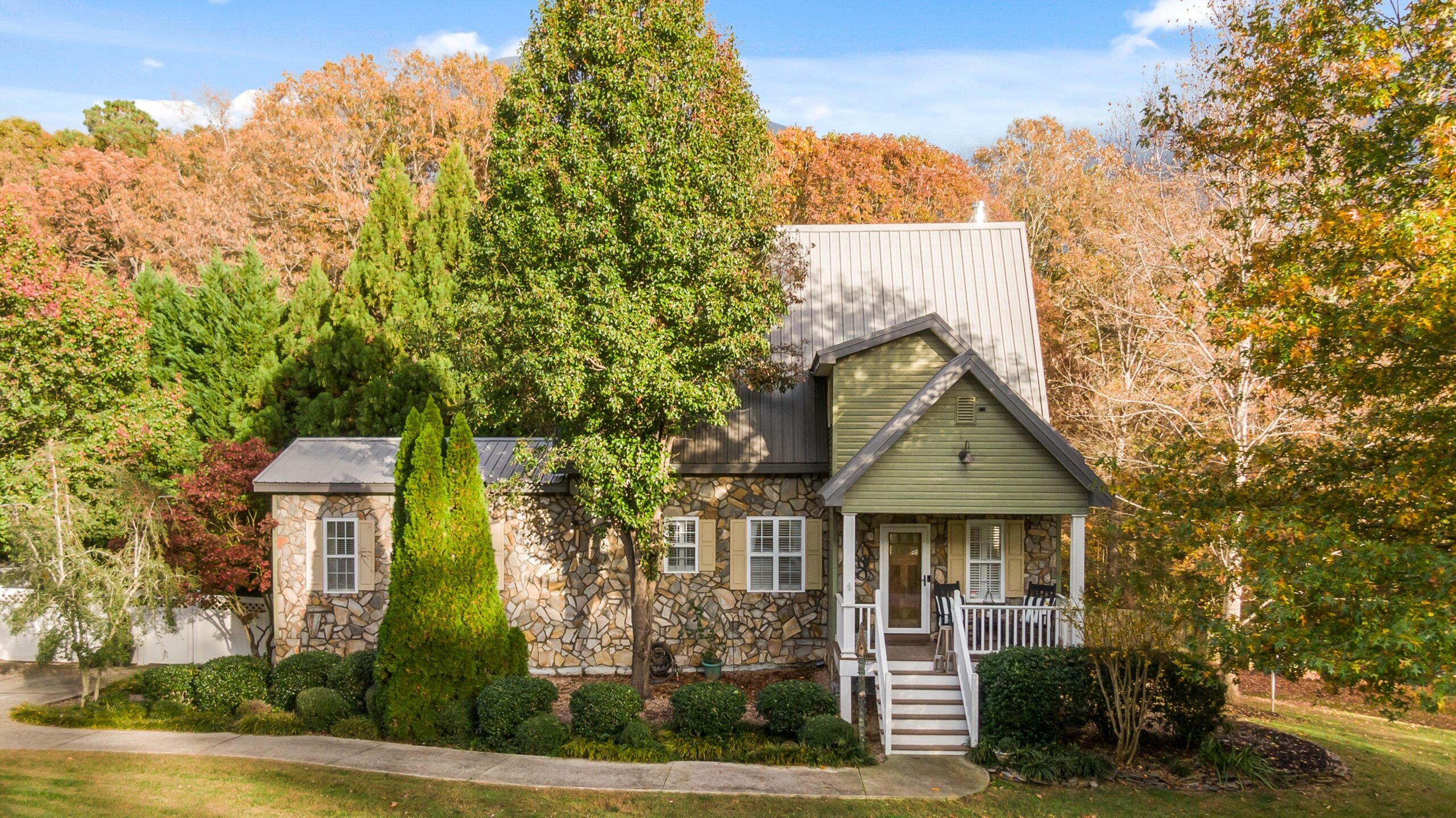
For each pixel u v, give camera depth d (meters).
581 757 15.13
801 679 19.27
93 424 21.27
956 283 22.16
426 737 15.89
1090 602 15.46
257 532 21.67
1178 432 22.06
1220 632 11.37
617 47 15.83
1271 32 14.18
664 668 19.61
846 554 17.05
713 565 20.22
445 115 44.00
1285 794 13.83
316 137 42.31
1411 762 15.55
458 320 20.00
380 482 19.73
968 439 17.05
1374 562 10.27
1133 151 29.22
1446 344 11.27
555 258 16.12
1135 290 26.58
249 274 27.72
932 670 17.03
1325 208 13.07
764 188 17.72
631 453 16.56
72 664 22.94
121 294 23.25
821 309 21.94
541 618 20.20
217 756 14.73
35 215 40.94
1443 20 11.80
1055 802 13.50
